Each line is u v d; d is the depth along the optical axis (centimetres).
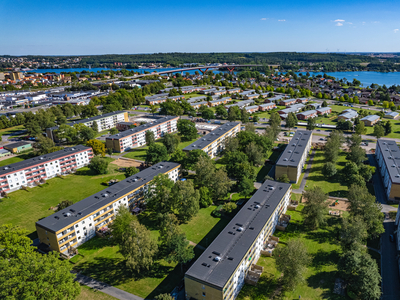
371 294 7644
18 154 19688
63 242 10106
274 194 12225
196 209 11594
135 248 8400
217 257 8300
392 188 13300
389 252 10138
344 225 9825
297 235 11125
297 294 8362
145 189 13362
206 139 19100
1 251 8394
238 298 8281
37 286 6750
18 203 13562
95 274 9262
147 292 8525
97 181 15738
